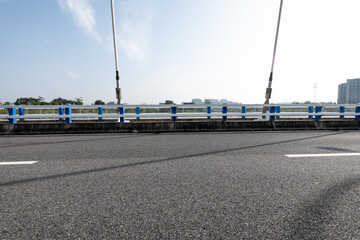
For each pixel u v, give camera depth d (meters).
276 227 1.72
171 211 1.97
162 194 2.34
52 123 7.73
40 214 1.94
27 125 7.65
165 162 3.62
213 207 2.05
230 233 1.64
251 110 13.38
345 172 3.06
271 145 5.12
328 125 8.63
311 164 3.47
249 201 2.17
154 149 4.70
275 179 2.79
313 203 2.12
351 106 8.79
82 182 2.71
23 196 2.32
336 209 2.00
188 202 2.15
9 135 7.24
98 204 2.12
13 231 1.68
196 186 2.56
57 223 1.79
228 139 6.08
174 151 4.48
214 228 1.71
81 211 1.99
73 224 1.78
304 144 5.25
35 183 2.69
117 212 1.96
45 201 2.20
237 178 2.83
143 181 2.73
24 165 3.48
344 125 8.66
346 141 5.69
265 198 2.23
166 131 8.02
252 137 6.46
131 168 3.29
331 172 3.06
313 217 1.86
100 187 2.55
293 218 1.85
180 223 1.78
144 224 1.77
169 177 2.88
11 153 4.37
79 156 4.07
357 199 2.20
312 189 2.46
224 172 3.07
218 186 2.56
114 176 2.93
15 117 7.71
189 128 8.15
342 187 2.52
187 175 2.95
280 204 2.10
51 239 1.58
